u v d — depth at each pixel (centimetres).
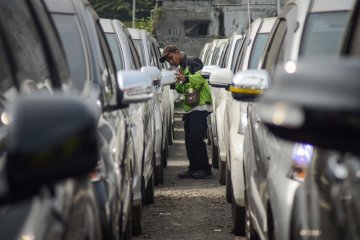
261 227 1423
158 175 3147
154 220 2445
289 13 1652
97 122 1204
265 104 569
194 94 3325
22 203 696
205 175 3381
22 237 648
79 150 590
